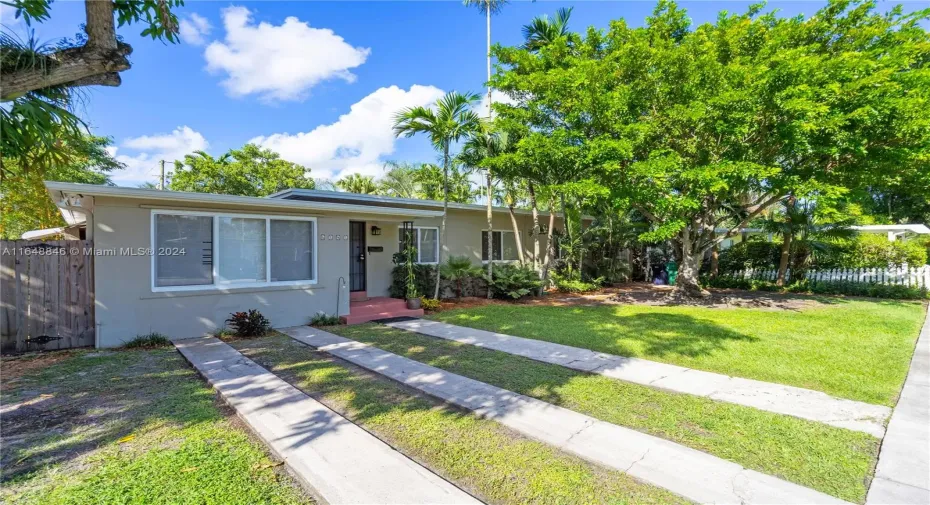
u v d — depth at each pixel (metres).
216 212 7.35
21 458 2.95
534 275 13.10
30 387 4.52
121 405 4.01
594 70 9.99
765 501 2.45
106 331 6.40
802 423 3.57
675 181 9.98
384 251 11.47
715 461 2.91
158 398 4.20
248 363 5.42
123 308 6.53
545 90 11.36
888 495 2.51
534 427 3.46
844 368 5.16
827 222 12.51
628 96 10.08
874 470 2.81
